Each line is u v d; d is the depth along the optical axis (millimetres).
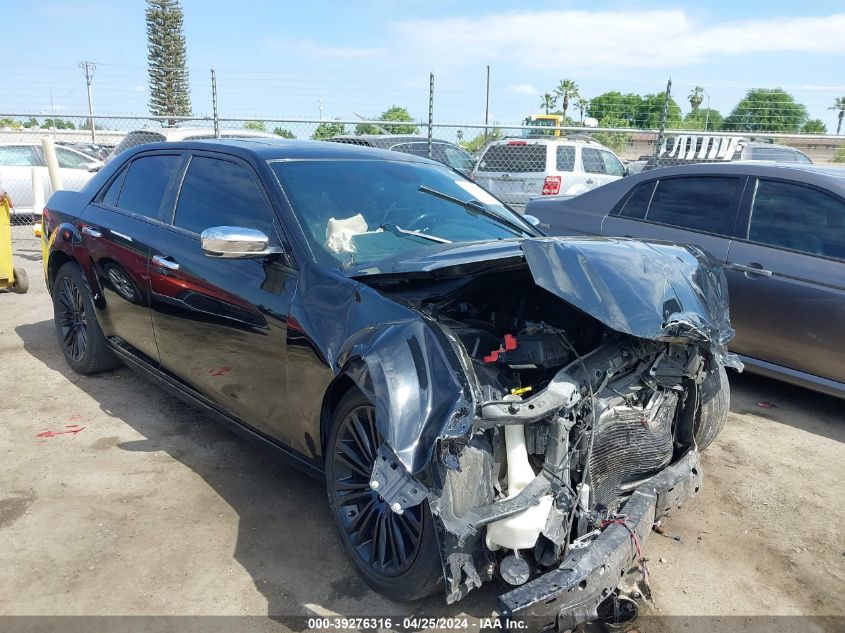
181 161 3994
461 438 2141
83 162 13320
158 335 3877
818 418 4570
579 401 2432
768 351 4656
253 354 3145
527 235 3744
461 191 3967
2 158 12508
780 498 3527
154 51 49781
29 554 2871
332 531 3096
